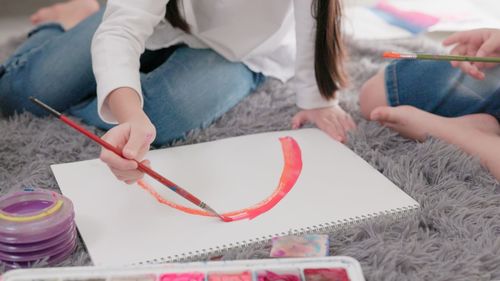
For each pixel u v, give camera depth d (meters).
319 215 0.93
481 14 1.83
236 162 1.08
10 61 1.31
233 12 1.27
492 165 1.07
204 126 1.24
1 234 0.80
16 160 1.13
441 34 1.85
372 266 0.85
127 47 1.00
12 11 2.14
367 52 1.64
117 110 0.93
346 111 1.35
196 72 1.24
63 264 0.84
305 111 1.27
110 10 1.06
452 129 1.13
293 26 1.38
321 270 0.76
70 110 1.31
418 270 0.84
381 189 1.00
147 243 0.85
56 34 1.45
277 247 0.84
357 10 1.89
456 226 0.92
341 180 1.03
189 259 0.83
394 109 1.20
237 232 0.88
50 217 0.83
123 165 0.81
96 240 0.85
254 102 1.37
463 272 0.83
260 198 0.97
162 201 0.95
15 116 1.27
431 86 1.23
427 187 1.04
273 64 1.44
